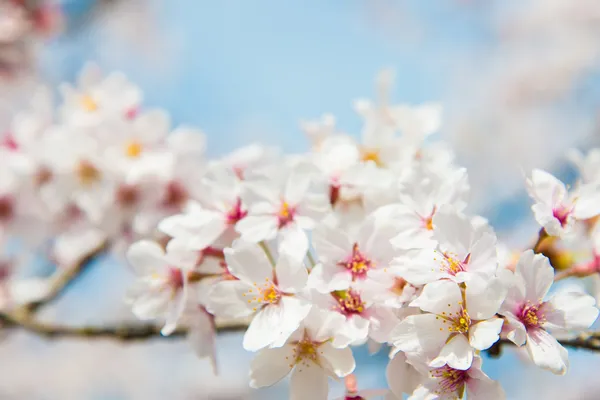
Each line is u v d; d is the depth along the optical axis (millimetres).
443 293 640
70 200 838
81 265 852
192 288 689
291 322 651
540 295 648
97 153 822
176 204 828
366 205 684
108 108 843
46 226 869
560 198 667
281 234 674
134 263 696
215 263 688
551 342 642
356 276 660
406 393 655
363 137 716
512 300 645
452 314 640
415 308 651
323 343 656
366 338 652
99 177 825
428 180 671
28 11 1254
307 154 705
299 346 657
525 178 670
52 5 1277
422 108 734
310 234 676
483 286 637
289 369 657
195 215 691
